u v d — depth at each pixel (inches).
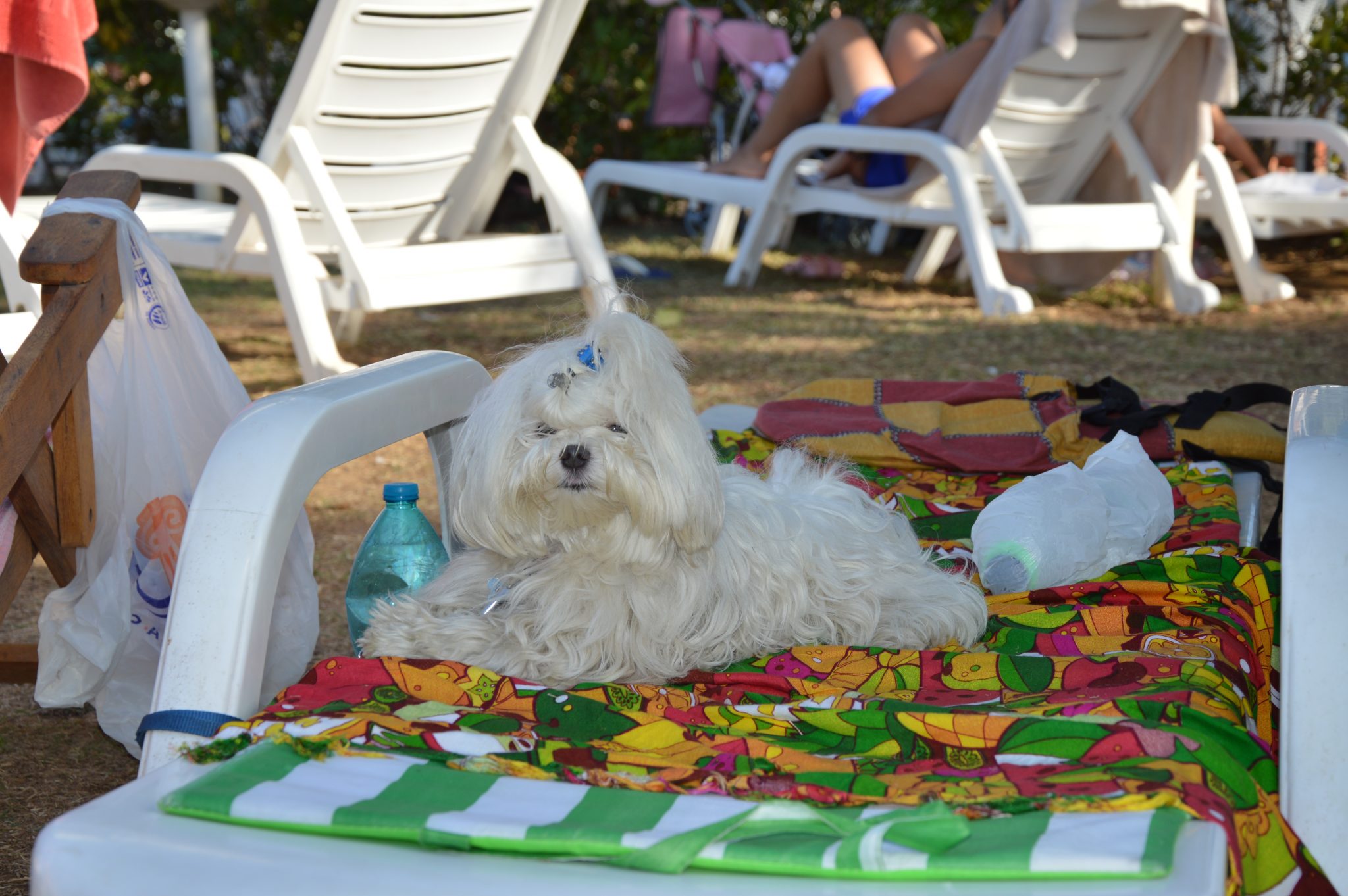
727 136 386.9
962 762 58.4
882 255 347.6
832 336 227.1
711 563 71.7
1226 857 45.3
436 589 76.4
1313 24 331.3
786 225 353.4
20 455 70.0
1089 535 86.0
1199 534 92.4
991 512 87.2
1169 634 73.3
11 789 83.0
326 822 48.0
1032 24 224.1
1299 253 321.7
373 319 248.2
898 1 369.1
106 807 50.1
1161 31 237.0
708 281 294.8
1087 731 56.4
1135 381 190.5
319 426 66.7
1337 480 62.4
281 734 55.7
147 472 79.5
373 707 62.3
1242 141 281.9
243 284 292.5
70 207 78.2
